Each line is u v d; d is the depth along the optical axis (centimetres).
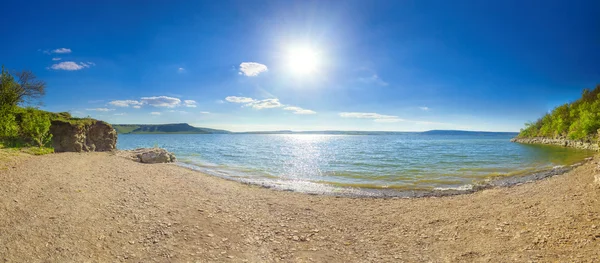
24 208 842
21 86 2594
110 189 1207
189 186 1504
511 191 1505
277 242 827
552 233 829
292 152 4628
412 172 2344
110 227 802
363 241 853
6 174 1204
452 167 2625
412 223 1028
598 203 1066
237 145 7062
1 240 644
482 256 718
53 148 2417
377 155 3984
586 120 5400
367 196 1525
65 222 788
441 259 715
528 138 9150
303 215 1118
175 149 5325
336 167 2692
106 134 3209
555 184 1578
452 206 1261
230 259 694
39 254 612
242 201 1281
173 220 920
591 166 2045
